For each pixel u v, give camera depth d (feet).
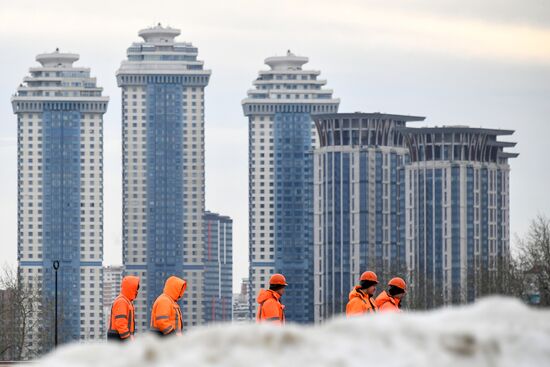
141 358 100.53
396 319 107.24
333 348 102.17
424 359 102.73
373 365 101.30
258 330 102.68
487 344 105.81
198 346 101.76
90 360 100.83
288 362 100.17
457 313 113.60
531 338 107.14
